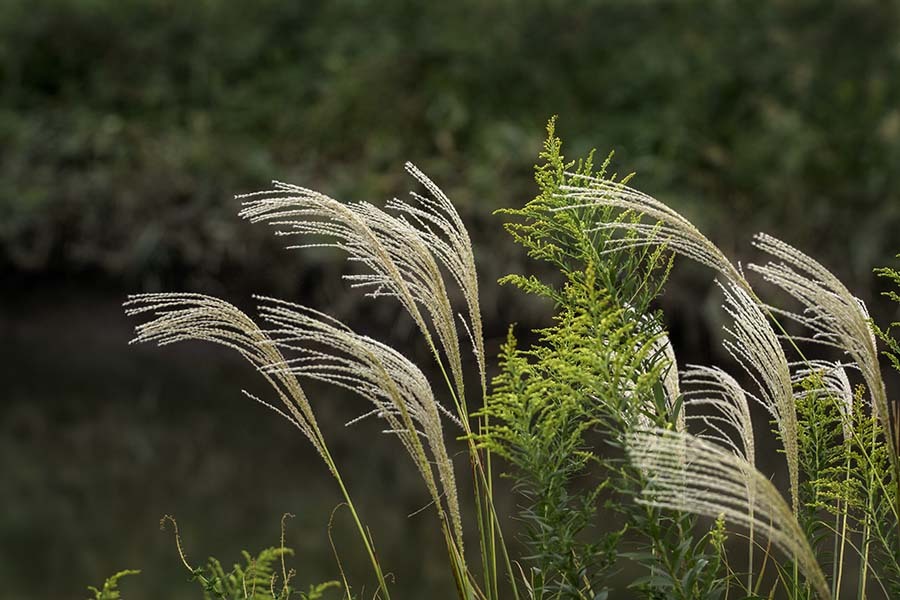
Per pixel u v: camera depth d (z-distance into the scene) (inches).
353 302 433.1
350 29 533.3
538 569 106.4
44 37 553.9
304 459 326.0
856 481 113.2
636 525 95.5
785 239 410.9
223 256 465.4
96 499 293.9
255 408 377.4
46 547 260.8
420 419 108.3
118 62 550.0
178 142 503.2
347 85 505.4
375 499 289.1
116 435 349.4
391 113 492.4
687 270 394.0
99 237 486.0
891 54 457.7
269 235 456.4
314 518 276.8
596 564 101.8
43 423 361.7
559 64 493.0
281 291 453.7
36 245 487.8
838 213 413.7
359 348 104.4
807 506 112.3
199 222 474.3
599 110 476.1
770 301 375.6
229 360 435.5
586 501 99.8
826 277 98.3
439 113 483.5
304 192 107.7
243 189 481.1
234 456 328.5
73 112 533.0
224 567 244.2
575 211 103.7
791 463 109.3
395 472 312.5
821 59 464.1
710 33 486.3
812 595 114.3
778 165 428.1
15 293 485.1
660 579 94.9
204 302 107.6
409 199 456.8
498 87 490.6
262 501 291.3
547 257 106.3
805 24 475.5
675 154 443.8
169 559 253.6
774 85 461.4
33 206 492.7
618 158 448.5
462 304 408.8
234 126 511.8
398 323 420.2
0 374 416.5
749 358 114.9
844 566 178.2
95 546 262.7
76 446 339.6
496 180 446.9
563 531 99.7
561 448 99.7
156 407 378.0
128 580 240.7
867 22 465.7
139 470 316.2
